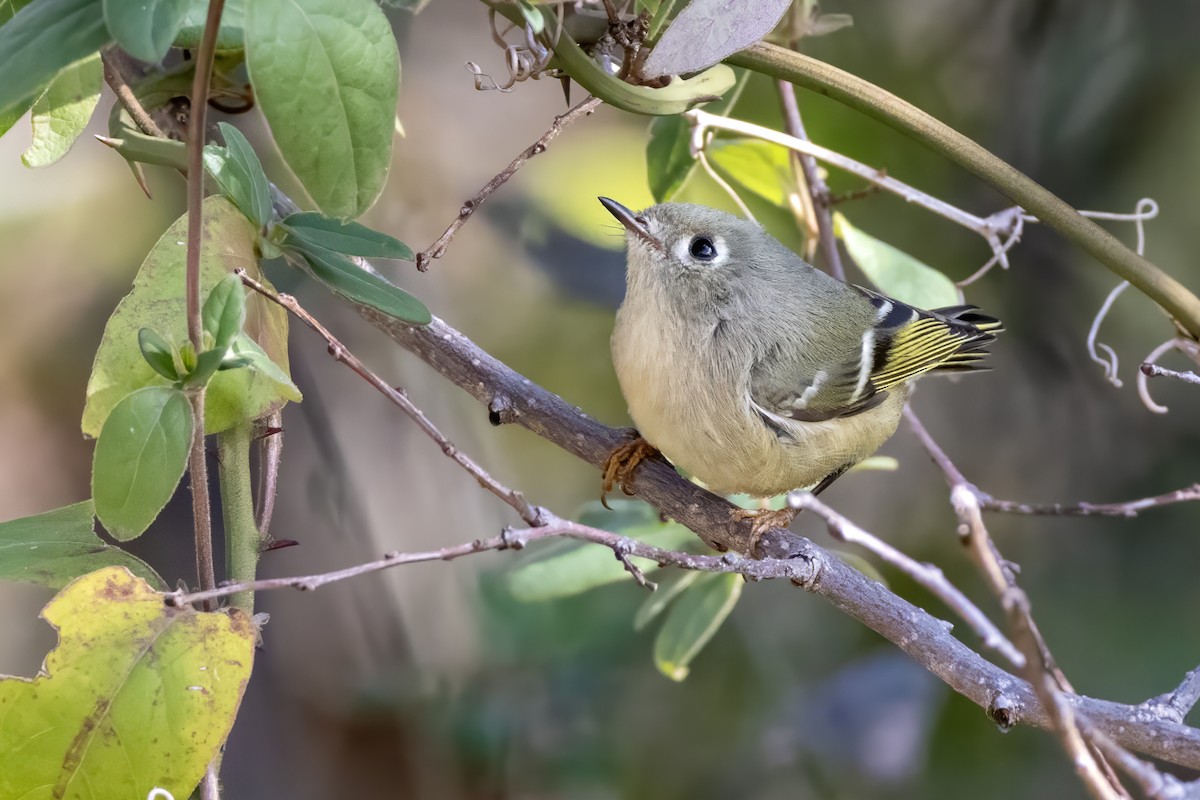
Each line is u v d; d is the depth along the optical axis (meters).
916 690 8.59
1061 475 9.14
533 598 6.55
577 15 4.43
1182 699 4.13
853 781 8.35
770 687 8.68
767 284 5.97
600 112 9.80
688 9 4.20
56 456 8.84
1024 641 2.94
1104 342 9.08
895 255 6.77
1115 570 8.73
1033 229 9.14
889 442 9.53
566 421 5.33
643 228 5.74
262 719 8.34
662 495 5.37
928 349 6.59
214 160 4.07
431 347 5.14
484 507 9.16
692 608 6.65
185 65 4.58
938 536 9.16
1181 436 8.87
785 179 6.92
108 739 3.61
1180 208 8.70
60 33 3.20
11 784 3.57
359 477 8.55
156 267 4.06
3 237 8.61
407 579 8.68
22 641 8.43
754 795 8.37
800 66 4.87
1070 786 8.14
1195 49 8.59
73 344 8.85
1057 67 8.89
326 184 3.33
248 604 4.11
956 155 5.01
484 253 9.49
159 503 3.42
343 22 3.28
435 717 8.41
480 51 9.88
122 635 3.62
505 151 9.77
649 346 5.64
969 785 8.24
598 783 8.27
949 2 8.97
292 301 4.02
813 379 5.90
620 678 8.57
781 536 5.00
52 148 4.67
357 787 8.35
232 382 4.12
